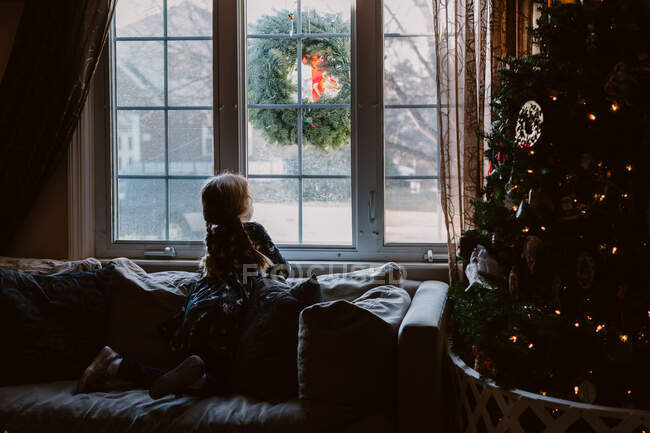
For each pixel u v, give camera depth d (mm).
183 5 2914
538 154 1775
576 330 1732
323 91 2895
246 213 2510
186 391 2129
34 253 2947
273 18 2900
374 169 2828
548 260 1733
